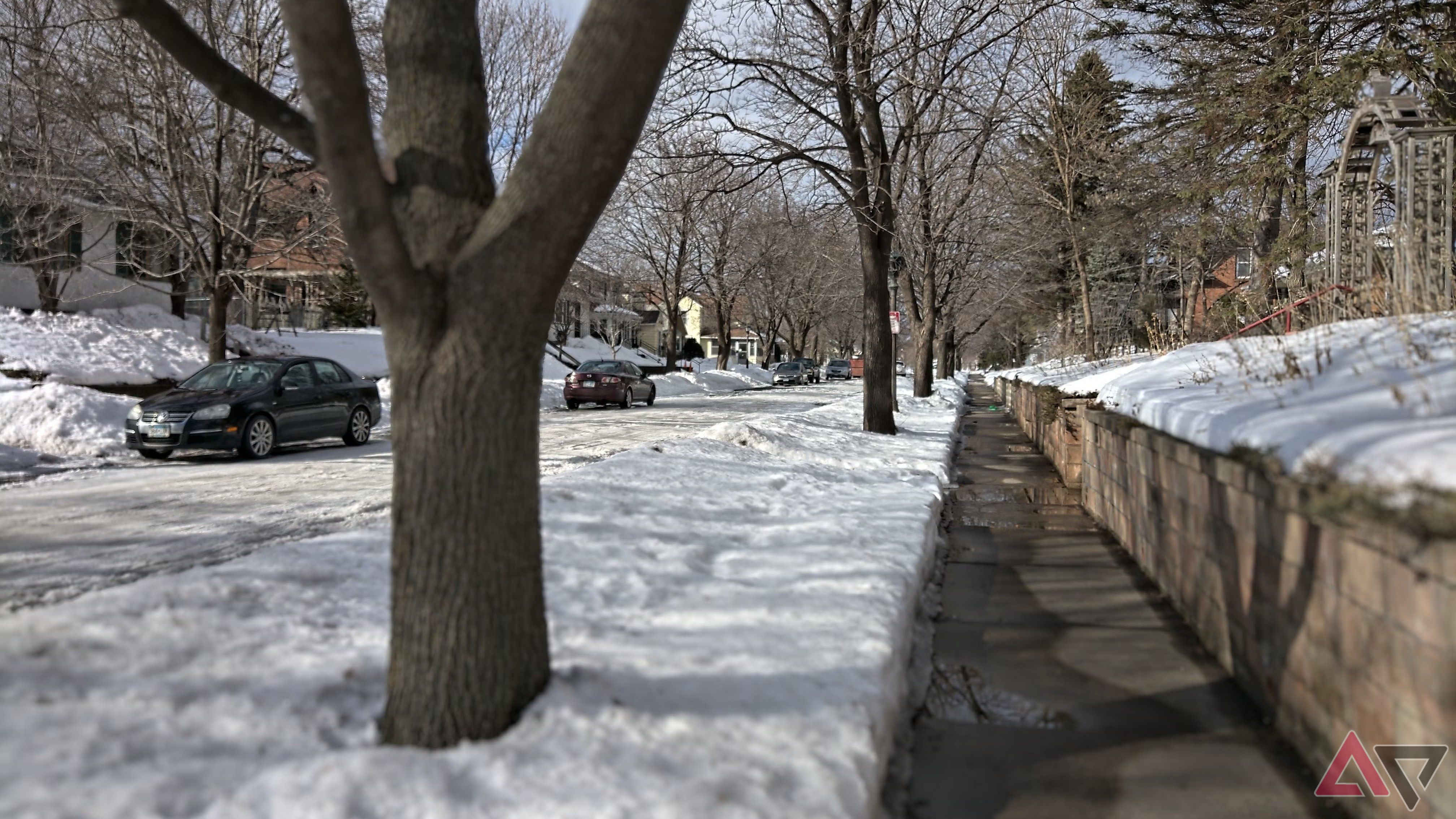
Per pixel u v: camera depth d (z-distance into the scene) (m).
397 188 3.27
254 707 3.21
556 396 29.17
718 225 38.94
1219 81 19.72
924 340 30.11
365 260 2.94
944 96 14.98
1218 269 40.09
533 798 2.61
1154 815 3.41
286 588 4.68
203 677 3.44
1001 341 88.62
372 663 3.75
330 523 7.88
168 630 3.90
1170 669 4.99
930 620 5.94
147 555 6.58
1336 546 3.47
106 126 18.95
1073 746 4.04
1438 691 2.66
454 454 3.07
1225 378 7.21
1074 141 22.67
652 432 17.80
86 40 17.17
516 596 3.18
